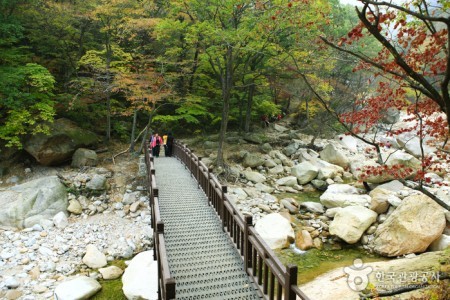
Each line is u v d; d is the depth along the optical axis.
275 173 18.52
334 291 7.95
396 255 10.08
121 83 15.19
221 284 6.13
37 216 12.84
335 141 24.81
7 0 13.99
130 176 16.16
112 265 10.62
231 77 16.36
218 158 17.25
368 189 15.33
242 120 25.67
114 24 16.14
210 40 14.41
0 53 14.23
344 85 21.14
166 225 8.54
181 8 14.88
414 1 5.09
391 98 8.05
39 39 17.00
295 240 11.48
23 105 14.07
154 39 18.69
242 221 6.74
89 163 16.61
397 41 6.18
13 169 15.86
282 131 25.88
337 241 11.44
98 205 14.14
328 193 14.38
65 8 15.68
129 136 20.84
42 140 15.47
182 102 18.72
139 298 8.44
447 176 15.38
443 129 6.60
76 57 18.81
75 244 11.58
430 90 4.41
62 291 8.66
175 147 17.19
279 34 14.30
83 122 19.27
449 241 10.02
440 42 5.05
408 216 10.52
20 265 10.26
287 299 4.58
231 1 13.02
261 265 5.92
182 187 11.52
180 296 5.80
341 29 17.08
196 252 7.24
